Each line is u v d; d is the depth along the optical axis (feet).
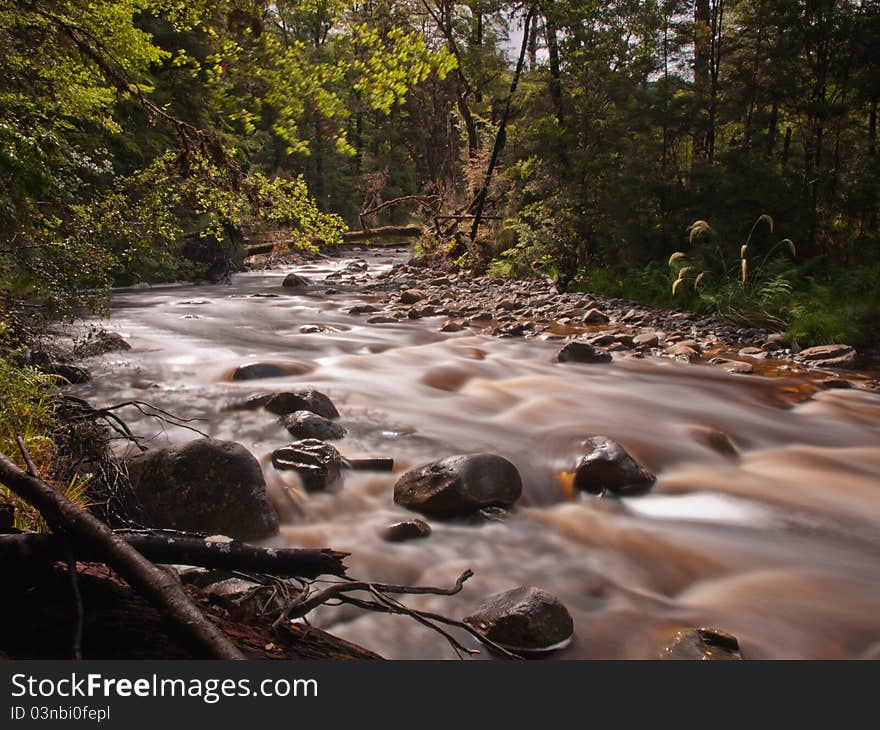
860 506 17.53
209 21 12.51
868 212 49.03
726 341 37.88
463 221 72.95
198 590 9.68
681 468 19.70
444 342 37.06
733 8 54.39
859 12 47.91
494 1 62.69
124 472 14.34
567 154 55.72
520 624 11.12
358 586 8.72
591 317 42.96
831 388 28.84
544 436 21.49
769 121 51.85
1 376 14.40
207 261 63.77
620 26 55.67
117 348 30.94
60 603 7.34
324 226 17.90
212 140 17.62
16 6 16.34
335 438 20.47
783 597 13.12
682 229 51.11
